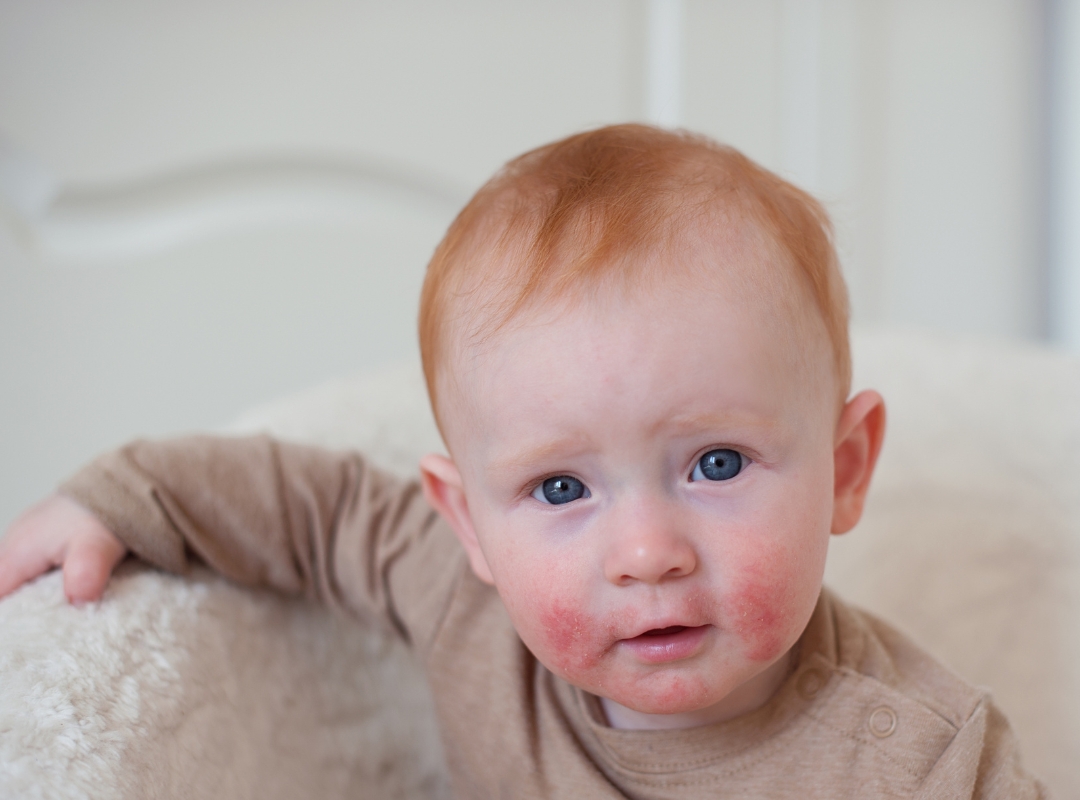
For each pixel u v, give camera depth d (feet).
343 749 2.42
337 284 3.95
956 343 3.23
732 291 1.74
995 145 4.61
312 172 3.85
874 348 3.24
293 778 2.20
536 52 3.96
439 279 2.01
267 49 3.71
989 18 4.50
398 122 3.88
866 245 4.57
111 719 1.76
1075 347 4.71
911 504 3.09
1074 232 4.67
